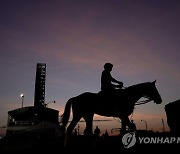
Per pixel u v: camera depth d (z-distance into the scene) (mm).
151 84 10672
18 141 17594
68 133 10570
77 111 10719
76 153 9547
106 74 10547
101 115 10602
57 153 10133
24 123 35406
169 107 14742
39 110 36219
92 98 10602
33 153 11602
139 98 10555
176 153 8008
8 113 37281
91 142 10352
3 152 15375
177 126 14016
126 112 10102
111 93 10305
